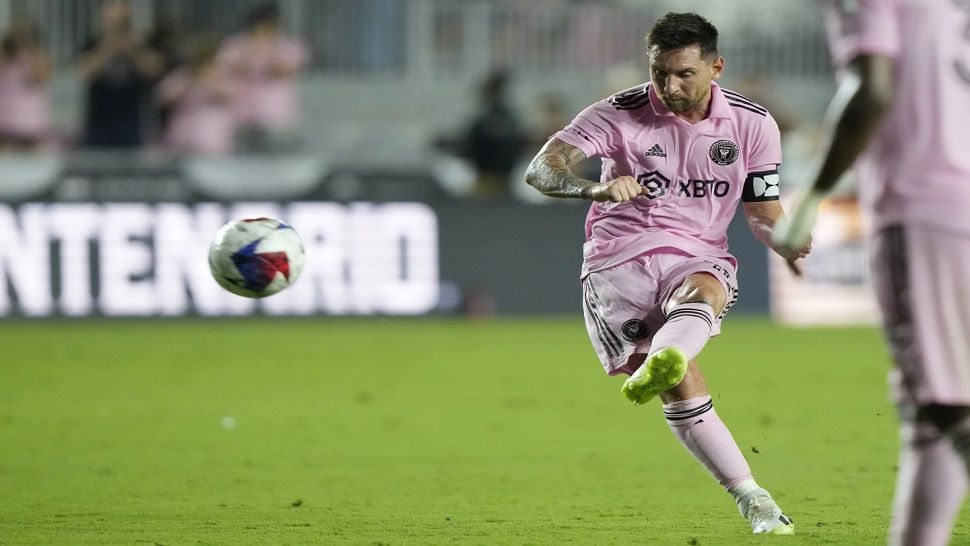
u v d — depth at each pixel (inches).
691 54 759.1
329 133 3095.5
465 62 3171.8
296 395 1663.4
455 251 2704.2
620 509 909.8
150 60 2785.4
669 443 1251.2
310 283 2674.7
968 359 566.3
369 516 882.1
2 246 2615.7
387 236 2682.1
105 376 1877.5
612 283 808.9
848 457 1144.2
